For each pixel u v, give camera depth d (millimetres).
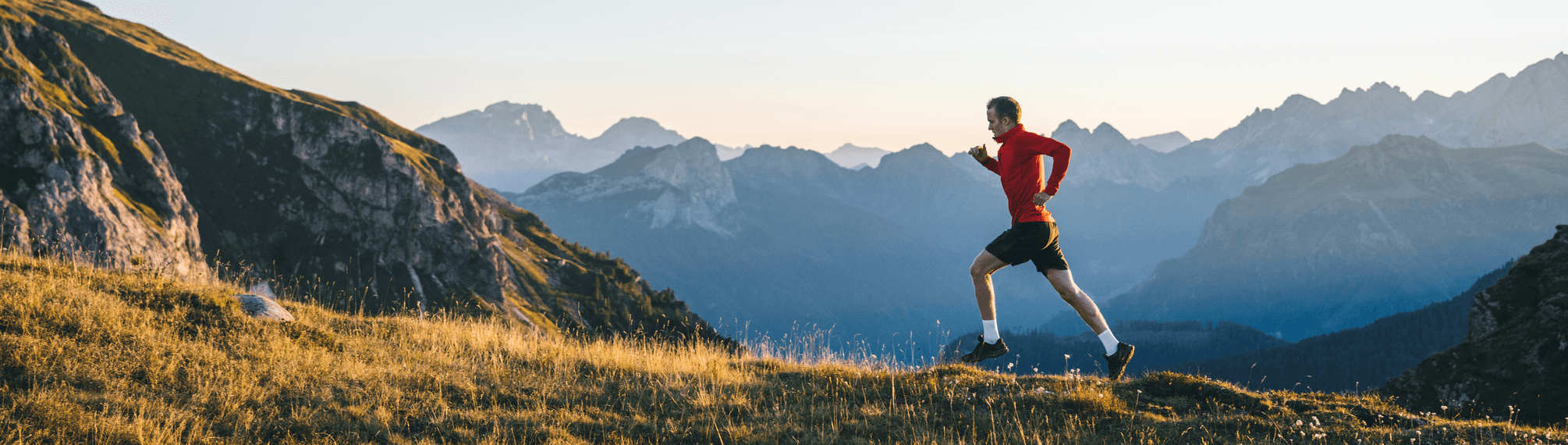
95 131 120500
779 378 10102
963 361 6312
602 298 164750
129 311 8727
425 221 150375
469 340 10562
